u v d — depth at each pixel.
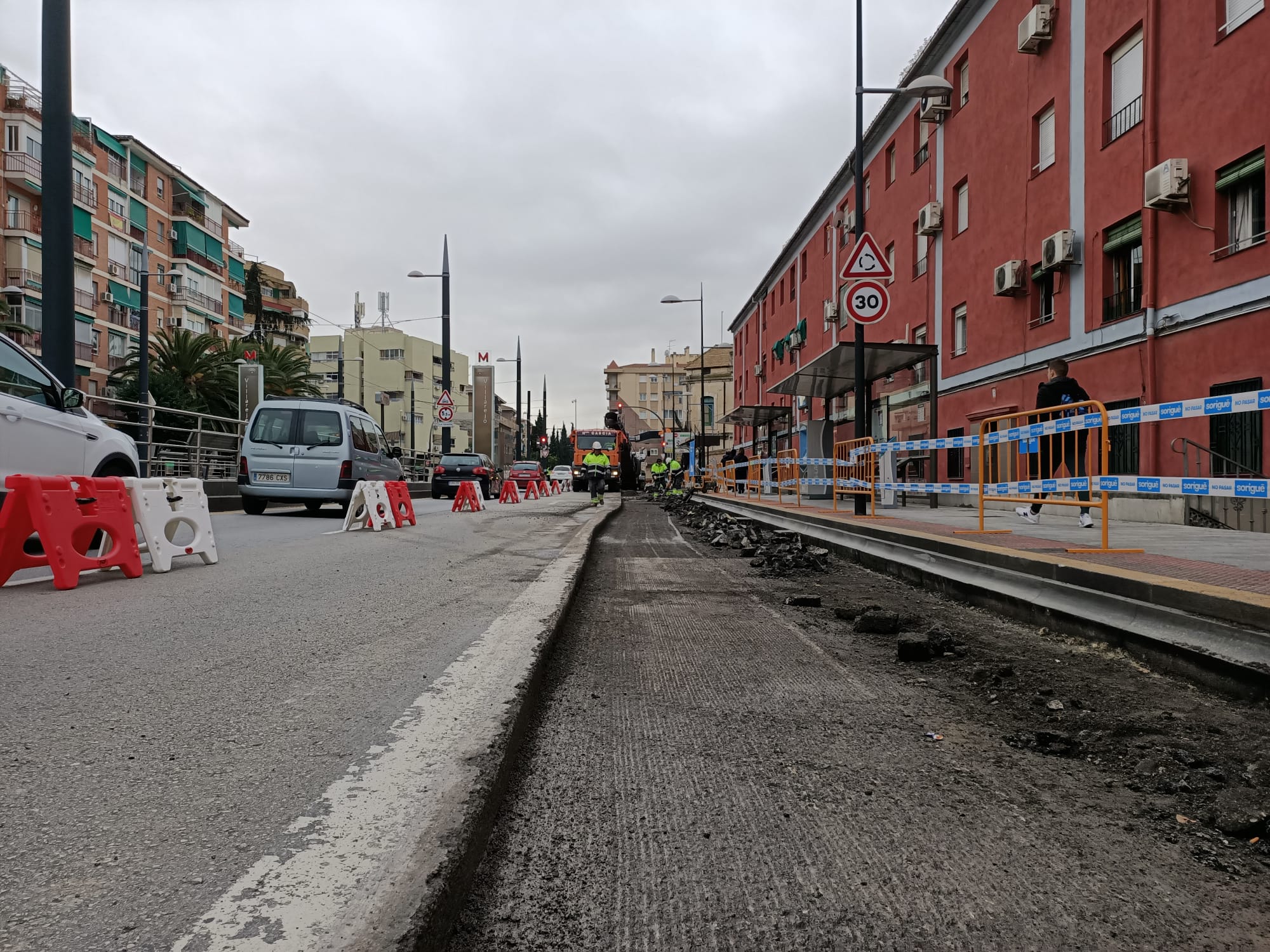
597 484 21.70
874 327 26.66
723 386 80.75
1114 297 14.37
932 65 21.98
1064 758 2.95
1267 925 1.88
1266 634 3.59
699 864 2.10
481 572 6.95
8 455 6.90
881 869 2.10
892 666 4.28
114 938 1.48
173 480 7.21
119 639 4.16
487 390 42.69
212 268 57.12
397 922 1.54
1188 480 5.21
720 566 8.84
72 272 9.94
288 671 3.50
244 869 1.75
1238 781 2.69
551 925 1.80
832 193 31.36
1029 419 16.83
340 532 11.38
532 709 3.33
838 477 14.28
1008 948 1.76
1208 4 11.86
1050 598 5.32
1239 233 11.50
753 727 3.25
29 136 39.66
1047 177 16.27
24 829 1.95
